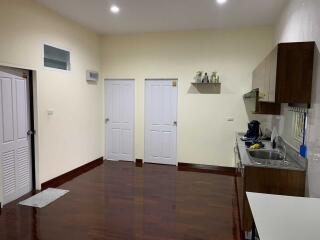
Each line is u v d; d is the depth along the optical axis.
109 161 5.79
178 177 4.68
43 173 4.02
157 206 3.42
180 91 5.30
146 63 5.43
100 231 2.78
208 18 4.36
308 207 1.68
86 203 3.48
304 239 1.29
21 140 3.67
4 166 3.37
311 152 2.30
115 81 5.70
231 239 2.66
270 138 4.21
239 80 4.96
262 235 1.33
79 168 5.00
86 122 5.19
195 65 5.16
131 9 3.97
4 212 3.19
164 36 5.29
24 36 3.52
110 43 5.61
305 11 2.64
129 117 5.70
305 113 2.49
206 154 5.28
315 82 2.25
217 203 3.54
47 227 2.84
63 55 4.46
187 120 5.33
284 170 2.47
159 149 5.60
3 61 3.20
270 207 1.68
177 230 2.82
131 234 2.73
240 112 5.02
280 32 4.07
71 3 3.75
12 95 3.48
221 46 5.00
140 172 4.96
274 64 2.50
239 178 3.12
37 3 3.73
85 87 5.11
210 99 5.15
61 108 4.39
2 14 3.16
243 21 4.51
